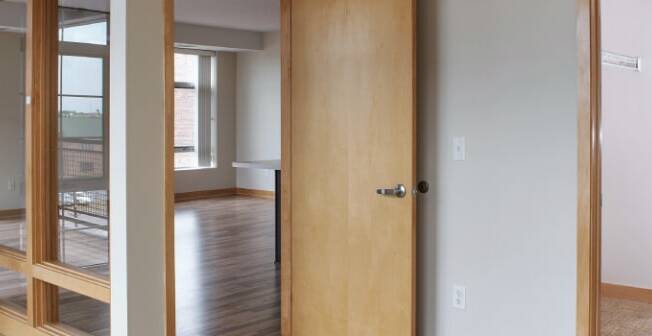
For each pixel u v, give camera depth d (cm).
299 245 387
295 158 386
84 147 344
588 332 286
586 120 283
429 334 349
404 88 329
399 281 338
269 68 1088
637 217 501
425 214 346
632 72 504
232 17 916
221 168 1140
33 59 372
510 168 312
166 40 311
